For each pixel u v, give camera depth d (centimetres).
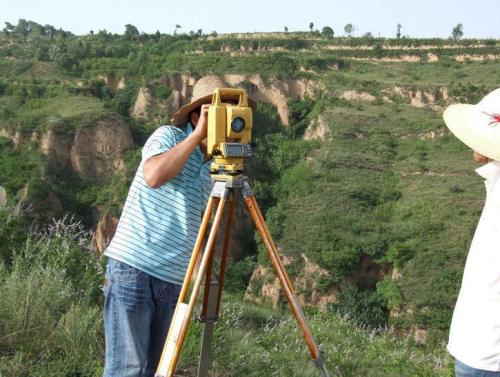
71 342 421
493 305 278
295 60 7962
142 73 7506
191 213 308
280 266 285
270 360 523
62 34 11206
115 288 302
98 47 8956
